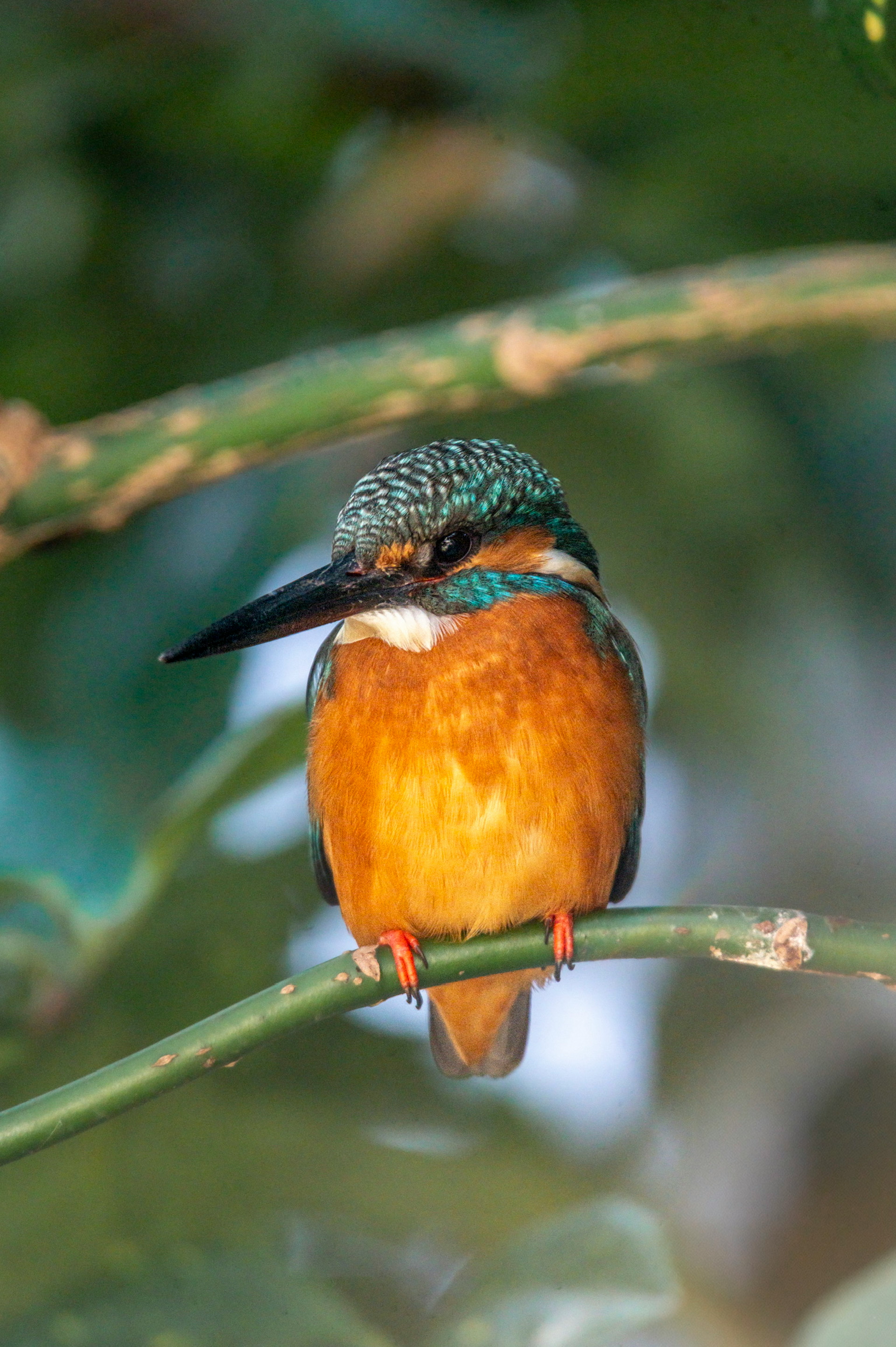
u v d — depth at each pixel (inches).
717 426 146.3
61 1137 139.3
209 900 144.5
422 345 139.9
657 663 147.4
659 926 140.0
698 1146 147.2
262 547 145.3
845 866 148.4
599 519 146.9
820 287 139.4
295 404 140.0
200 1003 144.4
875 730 148.0
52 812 144.1
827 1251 146.3
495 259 147.0
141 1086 139.4
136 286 146.6
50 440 140.2
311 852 144.3
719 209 146.1
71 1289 142.3
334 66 145.9
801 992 147.9
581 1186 144.5
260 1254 142.2
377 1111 144.5
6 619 145.2
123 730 144.7
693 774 148.6
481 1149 144.5
